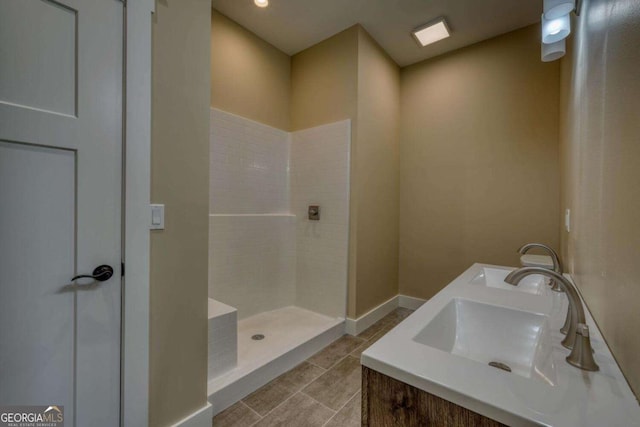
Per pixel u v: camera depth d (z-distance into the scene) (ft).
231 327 5.83
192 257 4.49
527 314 3.39
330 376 6.42
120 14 3.73
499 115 8.81
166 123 4.15
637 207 1.88
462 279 5.08
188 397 4.49
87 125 3.50
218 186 8.04
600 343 2.61
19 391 3.19
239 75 8.48
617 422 1.65
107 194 3.65
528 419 1.69
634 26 1.98
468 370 2.14
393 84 10.22
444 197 9.79
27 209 3.18
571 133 5.51
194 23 4.47
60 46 3.34
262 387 6.00
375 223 9.32
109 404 3.72
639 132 1.85
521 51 8.48
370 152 8.98
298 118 9.79
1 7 3.02
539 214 8.20
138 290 3.88
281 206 9.74
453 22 8.26
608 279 2.55
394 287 10.45
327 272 8.99
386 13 7.90
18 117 3.10
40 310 3.28
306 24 8.40
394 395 2.22
